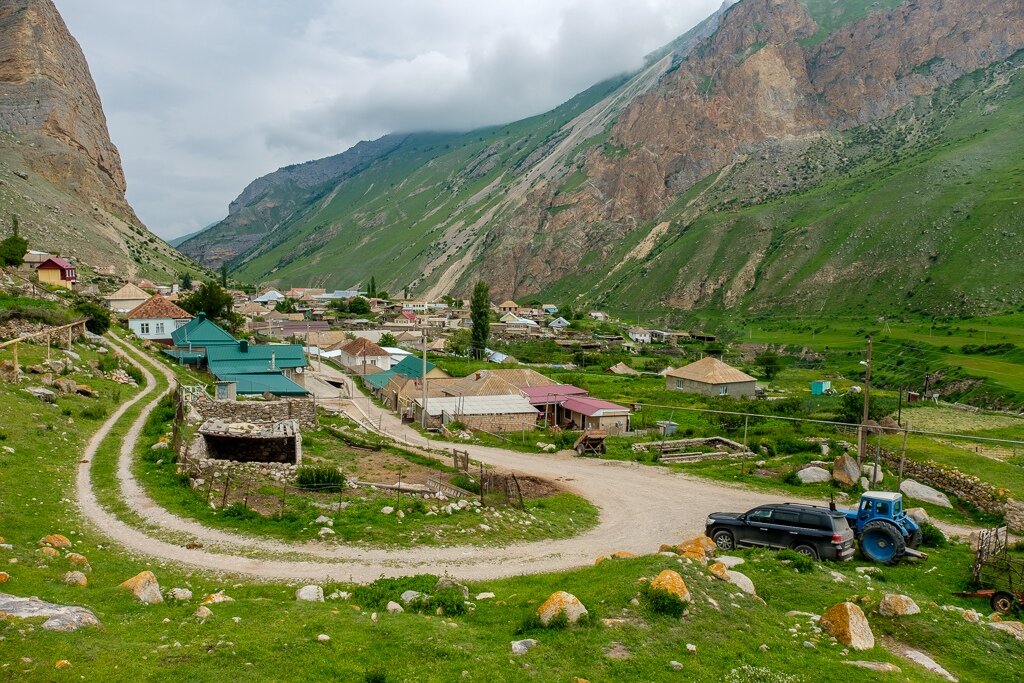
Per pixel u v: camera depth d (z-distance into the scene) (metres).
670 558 18.42
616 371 123.75
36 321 55.44
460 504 27.42
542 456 51.34
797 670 13.14
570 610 14.38
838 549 23.97
